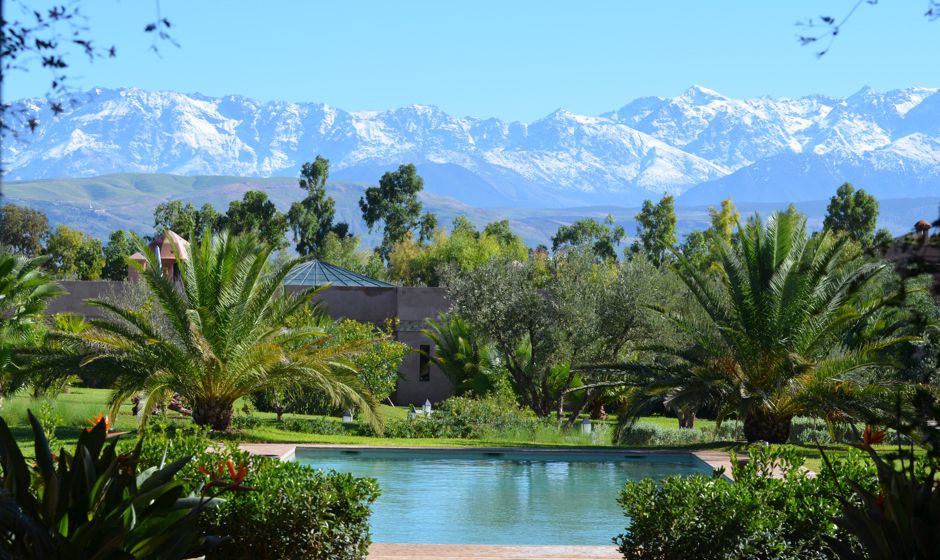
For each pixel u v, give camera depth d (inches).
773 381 853.2
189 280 848.9
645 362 1108.5
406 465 781.3
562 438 1031.6
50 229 3523.6
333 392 866.8
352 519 327.3
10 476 224.5
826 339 855.1
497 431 1021.2
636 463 806.5
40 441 227.1
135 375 822.5
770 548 310.3
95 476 228.5
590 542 475.8
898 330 813.2
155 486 234.8
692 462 810.2
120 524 210.8
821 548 314.8
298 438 880.3
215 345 824.9
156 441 367.6
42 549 209.5
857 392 799.1
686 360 924.0
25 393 997.8
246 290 836.6
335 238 3405.5
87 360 804.6
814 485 336.8
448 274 1218.6
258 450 774.5
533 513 563.5
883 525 232.8
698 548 311.0
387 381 1106.7
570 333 1128.8
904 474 234.7
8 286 948.0
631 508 329.1
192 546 237.6
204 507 238.2
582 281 1148.5
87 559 211.2
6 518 207.6
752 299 862.5
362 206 4003.4
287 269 856.3
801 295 841.5
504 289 1160.8
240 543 309.0
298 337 873.5
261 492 314.0
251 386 860.6
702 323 909.8
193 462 336.5
